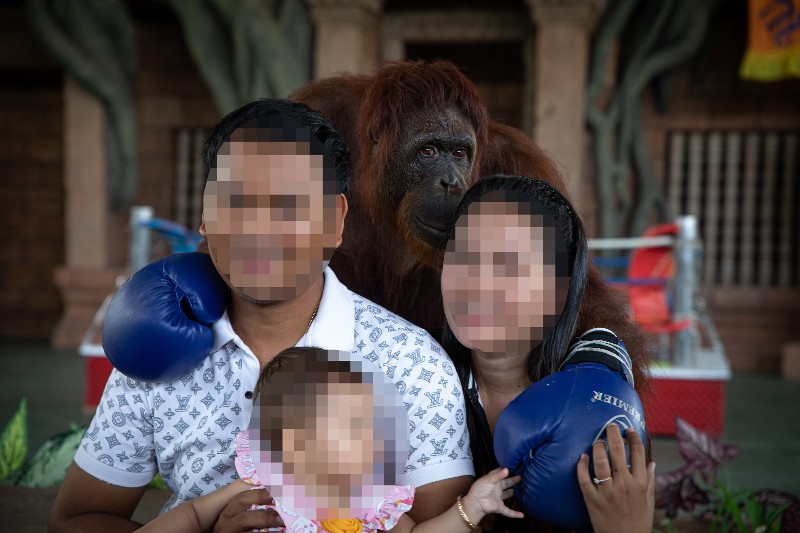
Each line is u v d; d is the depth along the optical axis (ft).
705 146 33.78
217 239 5.67
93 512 6.31
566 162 29.37
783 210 33.01
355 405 5.73
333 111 8.74
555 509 5.83
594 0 28.63
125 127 33.58
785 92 32.65
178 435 6.11
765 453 16.72
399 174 7.63
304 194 5.58
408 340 6.18
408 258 8.16
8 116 38.01
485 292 6.07
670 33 31.32
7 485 10.82
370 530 5.71
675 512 10.36
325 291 6.24
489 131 8.73
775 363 31.68
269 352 6.29
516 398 6.07
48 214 38.14
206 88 35.65
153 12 35.27
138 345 5.70
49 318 38.29
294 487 5.77
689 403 17.67
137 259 20.89
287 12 29.68
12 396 21.72
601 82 30.53
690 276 18.42
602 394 5.88
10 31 35.76
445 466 5.97
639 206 31.91
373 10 30.14
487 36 31.91
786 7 28.02
